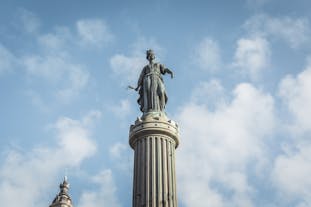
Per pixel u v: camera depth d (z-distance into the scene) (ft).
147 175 77.10
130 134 84.23
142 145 81.25
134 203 76.64
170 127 83.20
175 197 76.79
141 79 92.58
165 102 91.35
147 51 96.12
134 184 78.69
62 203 128.06
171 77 93.71
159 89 89.40
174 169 79.87
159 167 77.97
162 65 94.22
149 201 74.54
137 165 80.07
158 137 81.41
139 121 83.61
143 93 90.17
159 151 79.92
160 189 75.72
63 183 134.21
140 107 90.53
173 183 77.92
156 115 84.28
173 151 81.92
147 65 93.56
